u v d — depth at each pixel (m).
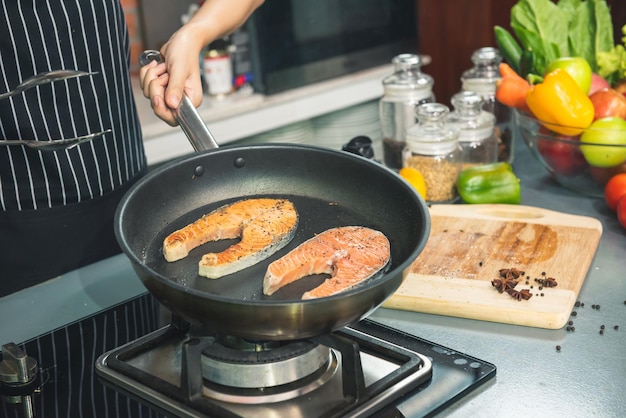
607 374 0.95
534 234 1.33
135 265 0.82
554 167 1.52
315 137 2.91
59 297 1.17
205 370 0.89
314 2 2.61
